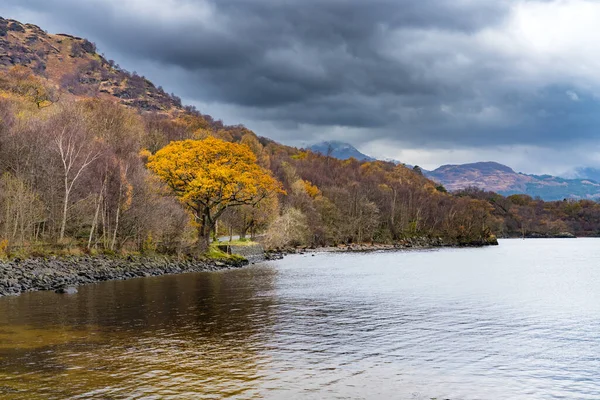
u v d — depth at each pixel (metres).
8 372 21.86
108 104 139.25
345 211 173.25
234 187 82.81
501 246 194.38
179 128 199.50
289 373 22.41
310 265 86.69
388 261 99.50
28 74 190.75
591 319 35.91
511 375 22.66
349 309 39.25
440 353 26.16
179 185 84.69
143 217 73.62
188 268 74.25
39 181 72.25
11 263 53.75
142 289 50.22
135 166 80.75
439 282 60.03
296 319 34.88
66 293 46.50
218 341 28.11
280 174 181.12
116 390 19.75
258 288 51.91
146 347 26.53
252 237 122.38
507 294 49.25
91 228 71.50
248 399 19.06
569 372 23.16
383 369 23.22
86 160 73.44
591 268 85.44
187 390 19.91
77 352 25.33
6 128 77.50
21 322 32.69
